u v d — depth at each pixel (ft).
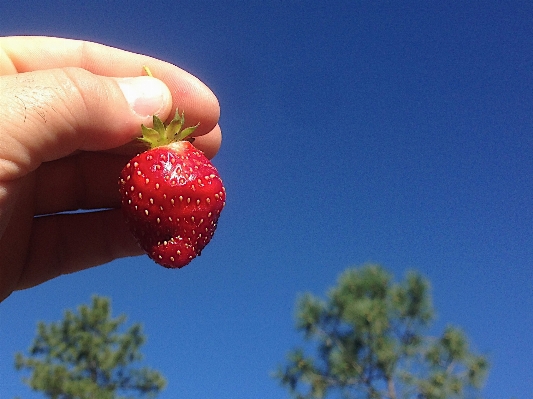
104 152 0.75
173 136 0.60
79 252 0.81
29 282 0.79
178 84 0.70
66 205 0.79
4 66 0.69
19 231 0.74
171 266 0.59
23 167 0.52
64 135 0.53
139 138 0.59
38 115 0.52
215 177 0.60
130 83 0.58
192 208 0.58
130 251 0.83
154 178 0.58
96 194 0.79
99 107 0.54
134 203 0.59
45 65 0.71
